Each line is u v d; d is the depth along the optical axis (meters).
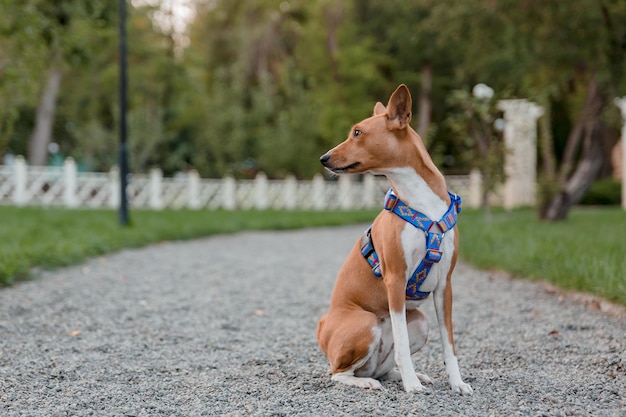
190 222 15.09
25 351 4.66
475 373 4.16
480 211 22.16
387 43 29.52
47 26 12.73
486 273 8.49
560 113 27.44
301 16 31.97
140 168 26.86
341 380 3.82
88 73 28.89
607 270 6.37
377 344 3.75
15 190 19.30
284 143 26.23
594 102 15.14
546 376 4.04
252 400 3.59
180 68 31.47
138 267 8.86
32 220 13.36
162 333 5.32
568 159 15.98
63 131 32.44
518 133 22.59
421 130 29.09
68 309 6.09
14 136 28.56
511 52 15.83
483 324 5.64
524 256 8.22
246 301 6.75
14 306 6.06
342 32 28.94
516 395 3.65
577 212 19.95
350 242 13.03
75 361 4.44
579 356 4.48
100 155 28.05
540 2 13.99
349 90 28.98
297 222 17.25
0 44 13.47
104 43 25.69
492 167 15.95
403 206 3.62
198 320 5.84
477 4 14.99
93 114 30.84
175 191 21.62
